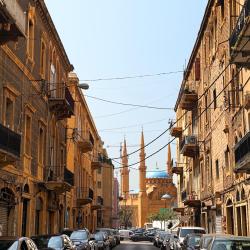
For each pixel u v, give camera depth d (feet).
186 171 164.04
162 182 394.32
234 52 64.44
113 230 166.09
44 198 97.71
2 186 69.67
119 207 406.41
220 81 100.53
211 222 115.14
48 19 97.30
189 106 143.02
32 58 86.94
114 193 342.44
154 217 355.56
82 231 90.02
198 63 131.34
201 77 126.93
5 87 70.59
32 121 87.66
